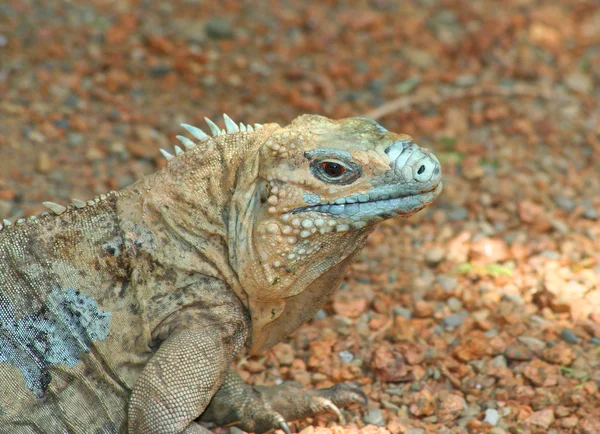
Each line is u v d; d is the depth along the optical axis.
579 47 18.83
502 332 10.40
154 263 7.60
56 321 7.53
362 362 9.96
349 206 7.23
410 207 7.27
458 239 12.30
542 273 11.61
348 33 18.77
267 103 15.95
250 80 16.73
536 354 9.95
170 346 7.39
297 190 7.19
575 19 20.06
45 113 14.52
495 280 11.50
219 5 19.44
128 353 7.64
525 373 9.56
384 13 19.91
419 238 12.54
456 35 19.05
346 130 7.40
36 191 12.58
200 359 7.39
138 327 7.62
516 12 20.08
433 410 9.15
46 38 16.91
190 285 7.61
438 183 7.29
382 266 11.87
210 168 7.64
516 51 18.34
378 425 8.94
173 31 18.12
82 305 7.55
